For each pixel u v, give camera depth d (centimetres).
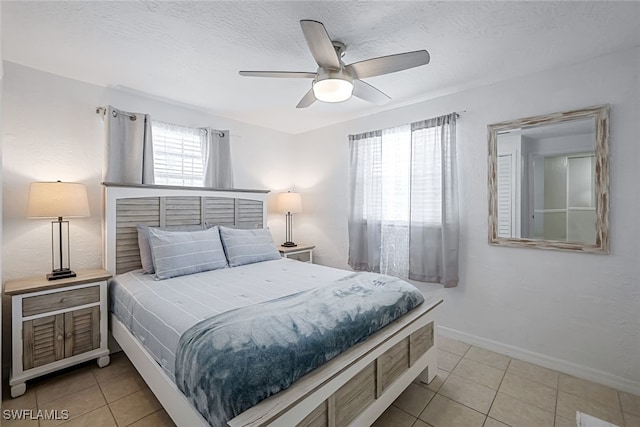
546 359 232
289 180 432
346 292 186
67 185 217
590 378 213
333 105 317
